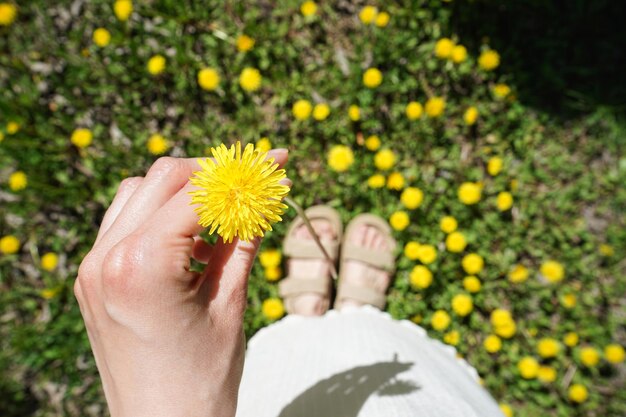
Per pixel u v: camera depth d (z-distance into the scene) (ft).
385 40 3.44
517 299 3.41
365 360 2.52
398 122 3.49
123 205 1.71
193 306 1.46
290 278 3.42
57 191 3.54
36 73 3.76
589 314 3.41
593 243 3.46
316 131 3.52
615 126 3.45
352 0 3.64
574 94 3.47
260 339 3.02
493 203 3.43
